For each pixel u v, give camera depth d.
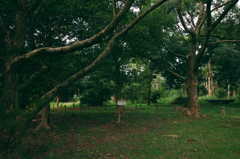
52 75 10.10
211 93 35.88
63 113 16.95
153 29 10.76
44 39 8.86
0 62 6.12
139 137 7.23
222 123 9.59
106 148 5.82
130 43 11.36
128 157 5.06
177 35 15.45
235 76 20.25
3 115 3.72
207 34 11.02
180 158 4.98
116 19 4.57
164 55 18.30
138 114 14.95
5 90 3.81
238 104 22.22
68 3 8.36
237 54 17.72
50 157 4.93
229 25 13.01
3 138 3.66
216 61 18.44
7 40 3.96
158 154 5.29
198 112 11.65
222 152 5.41
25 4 4.14
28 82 4.57
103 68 10.37
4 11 6.43
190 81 12.11
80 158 4.94
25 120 3.92
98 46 9.84
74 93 30.70
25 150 5.52
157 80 41.44
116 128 9.08
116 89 15.73
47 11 8.30
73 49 4.25
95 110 19.89
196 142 6.46
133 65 22.97
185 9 14.62
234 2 9.16
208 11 10.08
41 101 4.27
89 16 9.31
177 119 11.22
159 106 22.88
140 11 10.77
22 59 3.88
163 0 5.52
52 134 7.80
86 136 7.44
